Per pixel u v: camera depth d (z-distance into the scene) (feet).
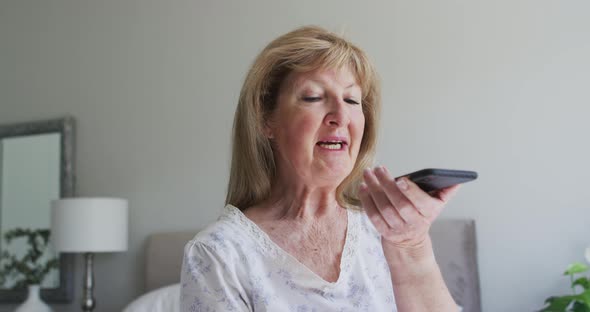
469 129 9.30
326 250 3.14
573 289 8.22
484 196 9.13
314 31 3.39
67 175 11.66
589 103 8.80
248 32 10.89
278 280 2.93
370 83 3.43
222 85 10.96
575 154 8.80
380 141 9.71
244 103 3.36
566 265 8.70
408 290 3.03
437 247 8.89
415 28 9.76
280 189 3.29
